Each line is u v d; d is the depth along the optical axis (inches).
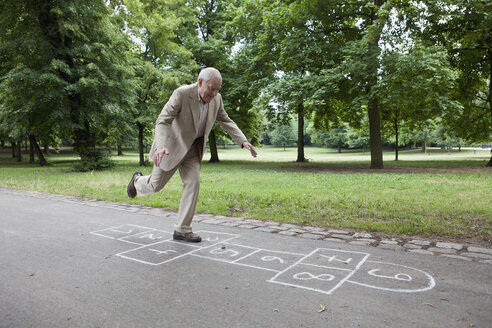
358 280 118.0
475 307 97.1
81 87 574.2
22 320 91.3
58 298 105.0
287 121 876.0
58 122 576.7
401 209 235.1
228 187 361.4
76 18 578.9
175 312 95.7
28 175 541.0
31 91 562.3
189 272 127.2
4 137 1076.5
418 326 86.7
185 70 809.5
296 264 135.0
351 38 686.5
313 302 101.3
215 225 203.6
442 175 473.7
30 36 569.0
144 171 630.5
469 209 229.6
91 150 665.6
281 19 599.2
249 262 137.8
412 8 534.6
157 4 852.6
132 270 129.3
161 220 217.8
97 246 160.9
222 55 869.2
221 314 94.2
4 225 203.5
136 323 89.5
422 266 131.0
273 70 698.8
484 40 629.9
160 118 147.3
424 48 518.6
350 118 870.4
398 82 519.8
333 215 223.5
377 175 484.4
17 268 131.5
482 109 783.1
